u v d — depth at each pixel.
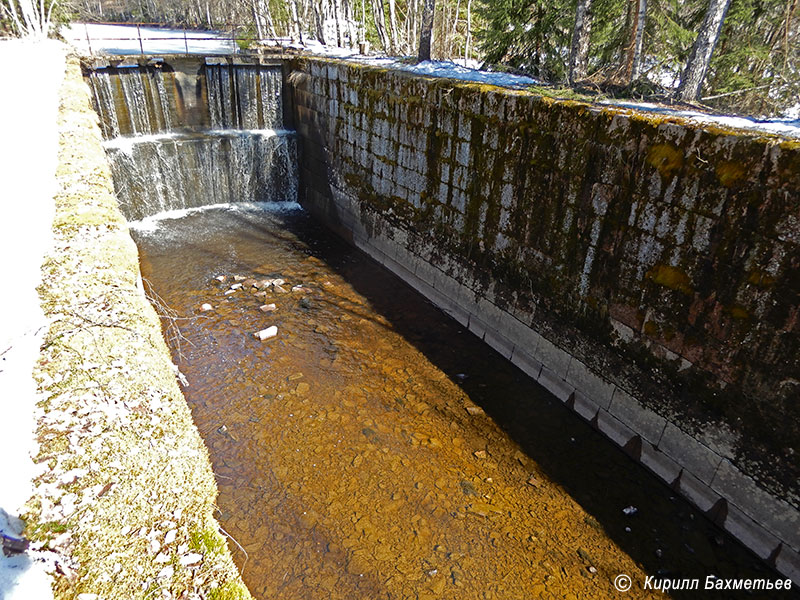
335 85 11.76
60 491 2.27
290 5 20.59
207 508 2.37
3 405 2.69
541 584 4.85
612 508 5.70
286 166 14.30
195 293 9.61
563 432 6.79
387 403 7.13
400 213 10.34
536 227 7.25
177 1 36.62
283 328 8.72
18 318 3.39
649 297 5.86
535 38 12.20
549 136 6.74
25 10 18.00
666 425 5.89
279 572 4.82
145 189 12.34
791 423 4.71
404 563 4.97
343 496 5.66
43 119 7.75
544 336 7.45
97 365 3.11
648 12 11.02
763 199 4.64
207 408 6.86
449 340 8.70
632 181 5.80
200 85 13.26
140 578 1.97
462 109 8.16
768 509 5.00
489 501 5.71
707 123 5.24
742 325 4.98
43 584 1.88
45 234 4.55
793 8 10.98
